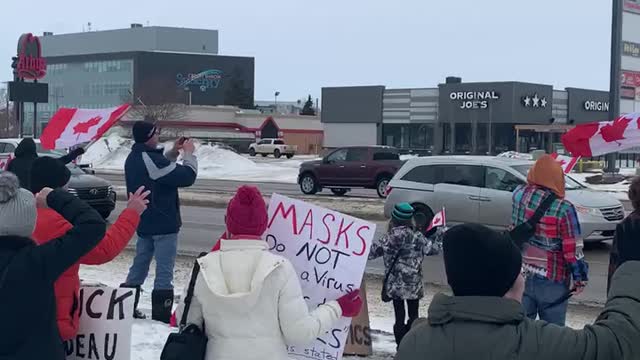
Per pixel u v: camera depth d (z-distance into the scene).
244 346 3.66
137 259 8.23
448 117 78.62
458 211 15.86
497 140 77.88
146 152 7.88
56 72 135.88
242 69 132.62
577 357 2.62
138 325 7.96
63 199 4.05
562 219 6.03
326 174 29.84
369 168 28.84
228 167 48.66
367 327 7.18
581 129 6.09
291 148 79.38
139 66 126.31
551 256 6.09
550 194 6.09
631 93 42.66
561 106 79.50
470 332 2.69
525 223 6.06
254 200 3.83
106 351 4.52
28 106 124.31
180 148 7.99
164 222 8.01
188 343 3.68
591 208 14.71
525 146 77.00
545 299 6.13
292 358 4.57
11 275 3.68
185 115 92.06
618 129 5.99
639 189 5.24
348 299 4.45
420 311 9.79
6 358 3.69
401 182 16.66
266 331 3.70
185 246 15.64
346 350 7.15
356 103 83.50
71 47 154.25
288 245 4.73
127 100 88.94
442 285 11.72
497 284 2.73
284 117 100.31
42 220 4.39
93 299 4.52
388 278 7.33
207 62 130.25
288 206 4.75
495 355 2.64
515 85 75.50
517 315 2.71
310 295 4.70
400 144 82.56
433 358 2.69
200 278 3.75
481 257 2.72
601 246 15.64
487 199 15.55
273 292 3.72
